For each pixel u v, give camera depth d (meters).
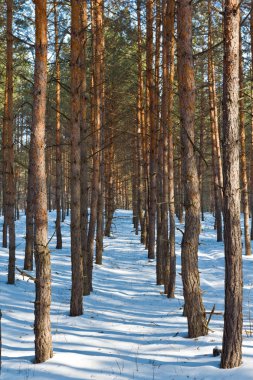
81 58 12.38
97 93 15.44
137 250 22.39
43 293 6.98
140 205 24.94
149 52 15.37
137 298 12.43
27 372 6.44
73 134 10.24
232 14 5.99
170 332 8.44
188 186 7.76
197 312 7.82
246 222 19.08
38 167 7.05
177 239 25.81
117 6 15.36
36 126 7.11
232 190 5.98
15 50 14.98
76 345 7.77
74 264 10.22
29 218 15.51
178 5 7.94
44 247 7.02
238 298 5.91
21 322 9.62
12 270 12.92
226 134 6.05
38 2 7.11
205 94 25.23
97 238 17.81
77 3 10.48
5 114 15.02
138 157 24.08
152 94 15.86
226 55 6.02
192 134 7.80
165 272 13.05
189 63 7.86
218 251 20.94
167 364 6.46
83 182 12.38
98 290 13.16
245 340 7.22
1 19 14.11
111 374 6.26
